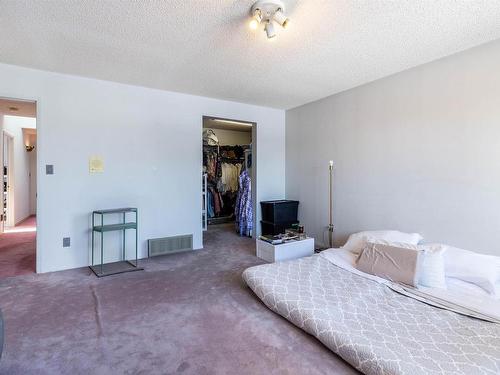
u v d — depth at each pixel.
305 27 2.17
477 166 2.49
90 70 3.05
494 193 2.39
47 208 3.09
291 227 4.43
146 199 3.68
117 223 3.47
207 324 2.00
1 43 2.43
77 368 1.53
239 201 5.24
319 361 1.60
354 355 1.51
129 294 2.51
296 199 4.60
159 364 1.57
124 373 1.50
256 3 1.85
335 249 3.18
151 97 3.67
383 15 2.01
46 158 3.08
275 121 4.73
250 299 2.41
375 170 3.35
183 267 3.28
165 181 3.81
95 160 3.34
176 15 2.00
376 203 3.35
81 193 3.27
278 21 1.91
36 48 2.52
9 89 2.90
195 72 3.10
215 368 1.55
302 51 2.58
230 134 6.91
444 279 2.21
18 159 6.40
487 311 1.80
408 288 2.17
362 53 2.62
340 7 1.91
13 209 5.91
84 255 3.30
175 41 2.39
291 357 1.64
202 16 2.02
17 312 2.16
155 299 2.41
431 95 2.80
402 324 1.72
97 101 3.34
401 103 3.06
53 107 3.10
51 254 3.12
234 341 1.79
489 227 2.43
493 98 2.39
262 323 2.01
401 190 3.09
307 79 3.31
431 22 2.11
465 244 2.58
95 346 1.73
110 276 2.97
